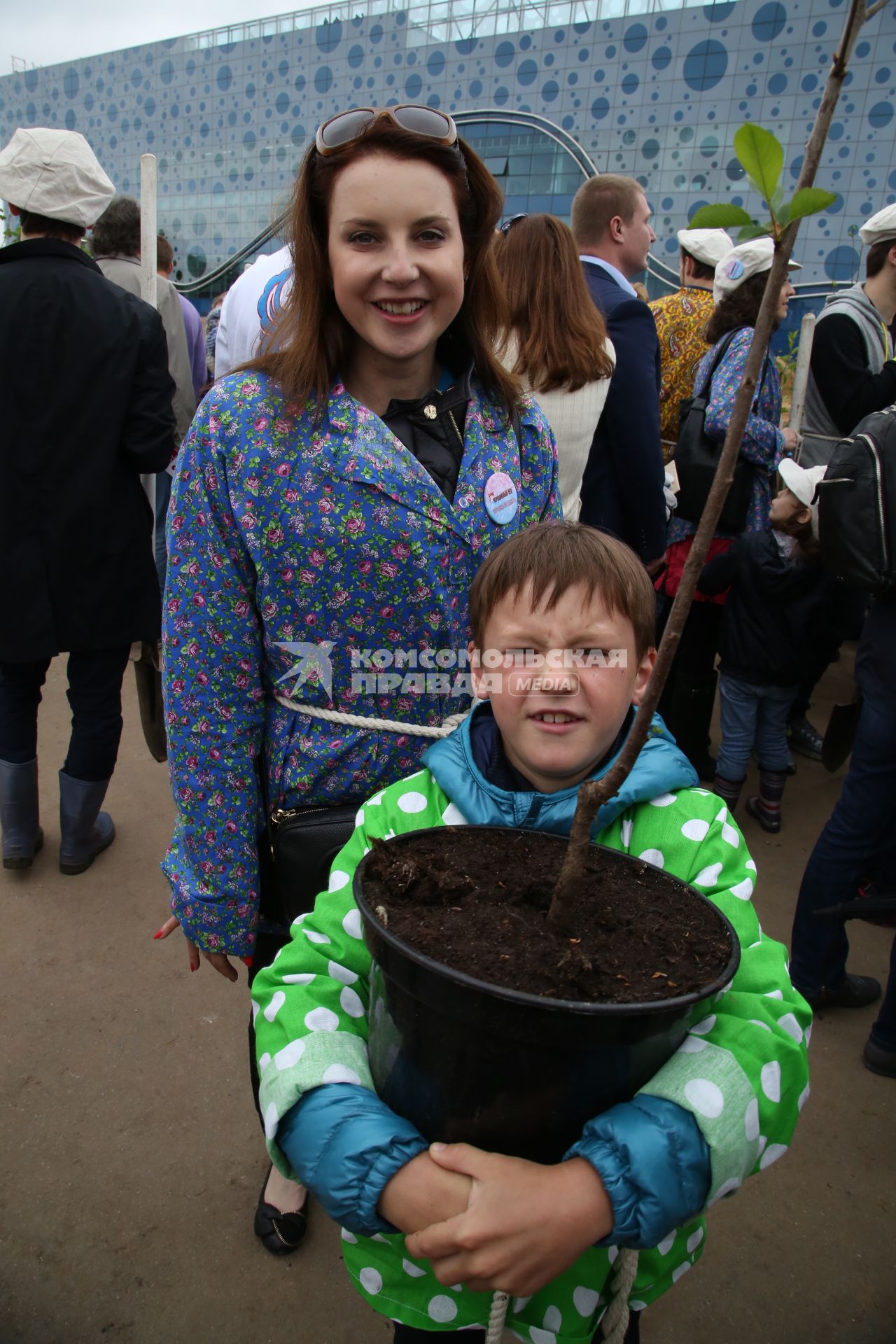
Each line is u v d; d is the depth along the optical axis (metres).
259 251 9.45
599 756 1.03
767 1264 1.68
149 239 3.26
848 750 2.47
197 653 1.21
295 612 1.19
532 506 1.33
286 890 1.26
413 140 1.04
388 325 1.12
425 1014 0.78
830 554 1.95
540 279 2.03
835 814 2.18
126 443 2.44
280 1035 0.96
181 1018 2.22
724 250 3.51
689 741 3.37
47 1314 1.54
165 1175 1.80
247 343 2.29
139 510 2.53
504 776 1.09
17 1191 1.75
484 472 1.23
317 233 1.15
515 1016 0.71
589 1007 0.69
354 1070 0.91
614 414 2.34
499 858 0.94
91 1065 2.07
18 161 2.28
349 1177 0.83
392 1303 0.98
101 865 2.82
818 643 2.98
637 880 0.92
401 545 1.16
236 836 1.26
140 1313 1.55
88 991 2.30
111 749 2.66
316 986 1.00
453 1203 0.79
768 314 0.52
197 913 1.28
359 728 1.24
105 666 2.59
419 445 1.22
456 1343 1.11
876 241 3.06
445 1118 0.81
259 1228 1.67
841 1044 2.23
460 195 1.13
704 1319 1.57
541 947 0.80
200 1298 1.58
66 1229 1.69
